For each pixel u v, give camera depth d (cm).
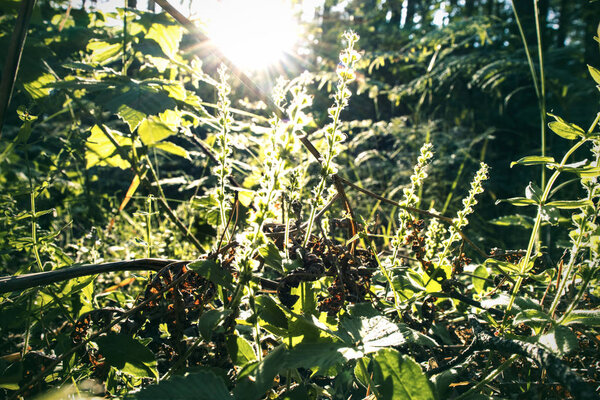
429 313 154
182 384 92
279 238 139
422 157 155
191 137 196
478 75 583
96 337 120
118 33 196
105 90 147
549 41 694
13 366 115
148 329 133
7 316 132
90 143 183
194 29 146
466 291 200
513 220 190
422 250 155
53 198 302
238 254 109
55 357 134
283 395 117
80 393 107
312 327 109
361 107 809
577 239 124
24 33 107
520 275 136
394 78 872
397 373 100
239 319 118
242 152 375
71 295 143
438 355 158
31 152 360
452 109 707
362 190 145
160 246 251
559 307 171
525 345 107
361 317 114
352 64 117
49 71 158
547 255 172
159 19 181
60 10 193
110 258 261
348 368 137
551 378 128
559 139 543
